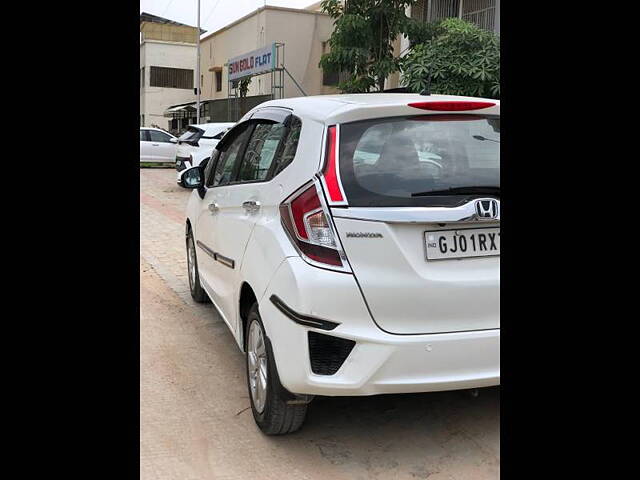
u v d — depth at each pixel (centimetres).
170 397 353
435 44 892
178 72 3850
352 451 297
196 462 287
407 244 261
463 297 264
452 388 266
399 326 260
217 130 1472
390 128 286
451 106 293
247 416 332
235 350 429
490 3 1156
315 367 263
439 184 274
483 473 279
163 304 537
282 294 272
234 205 370
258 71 2059
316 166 276
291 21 2275
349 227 261
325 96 340
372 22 1096
